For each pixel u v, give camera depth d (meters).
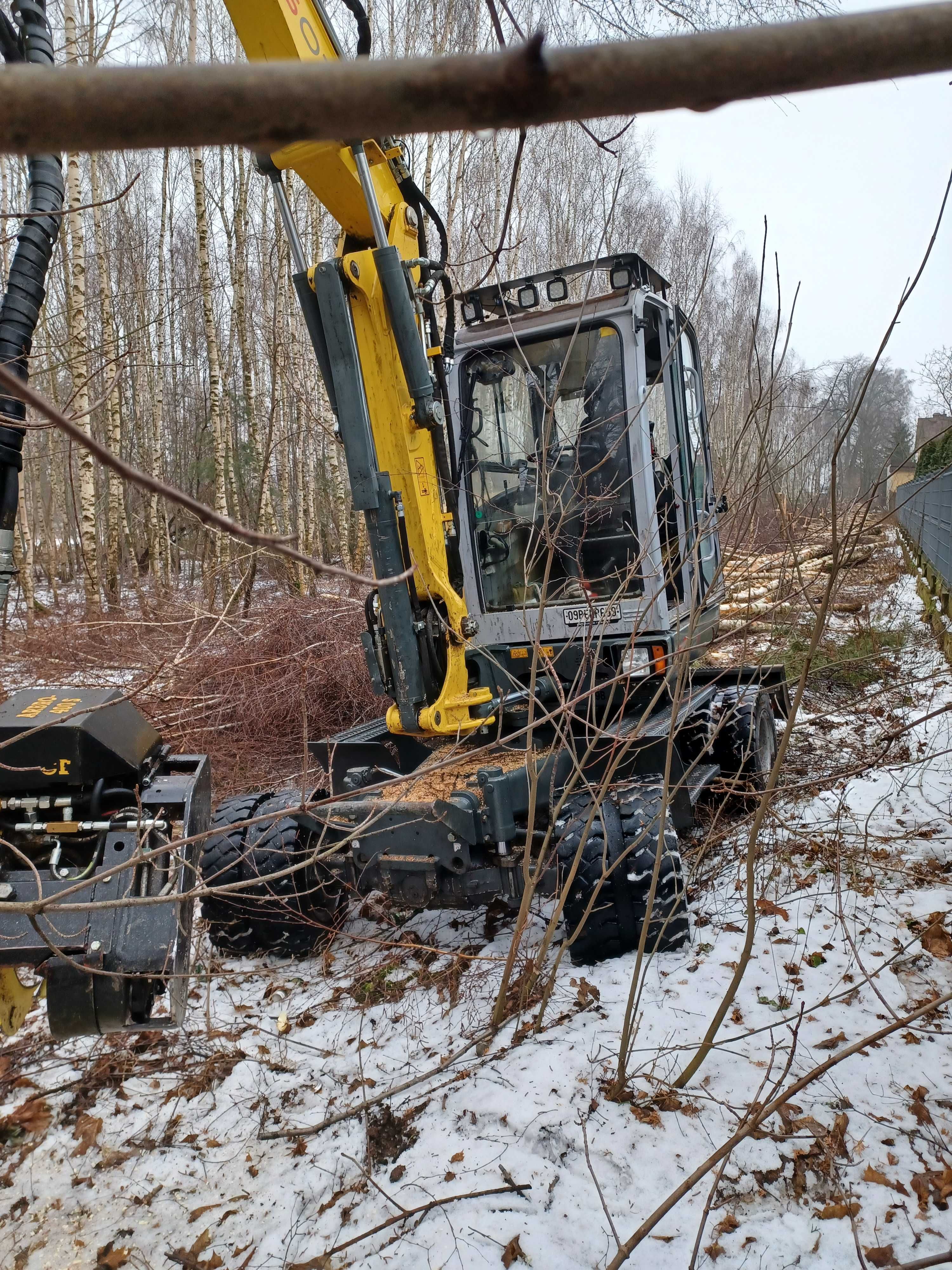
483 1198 2.67
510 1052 3.28
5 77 0.27
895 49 0.31
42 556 23.44
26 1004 3.00
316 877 4.07
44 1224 2.77
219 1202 2.81
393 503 3.73
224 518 0.61
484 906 4.47
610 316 4.09
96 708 2.56
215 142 0.29
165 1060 3.46
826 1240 2.44
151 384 17.33
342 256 3.87
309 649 6.68
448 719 3.93
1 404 3.07
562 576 4.34
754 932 2.98
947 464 2.58
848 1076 2.98
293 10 3.00
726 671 3.47
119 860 2.84
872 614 9.30
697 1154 2.73
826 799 5.11
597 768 4.20
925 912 3.88
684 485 4.42
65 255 12.70
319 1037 3.56
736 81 0.31
